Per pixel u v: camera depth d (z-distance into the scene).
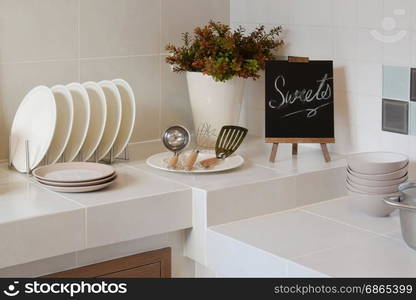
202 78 2.17
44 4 2.07
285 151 2.24
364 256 1.61
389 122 2.04
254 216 1.90
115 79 2.14
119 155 2.18
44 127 1.92
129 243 1.88
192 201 1.85
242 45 2.21
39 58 2.09
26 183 1.88
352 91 2.12
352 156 1.92
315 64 2.09
